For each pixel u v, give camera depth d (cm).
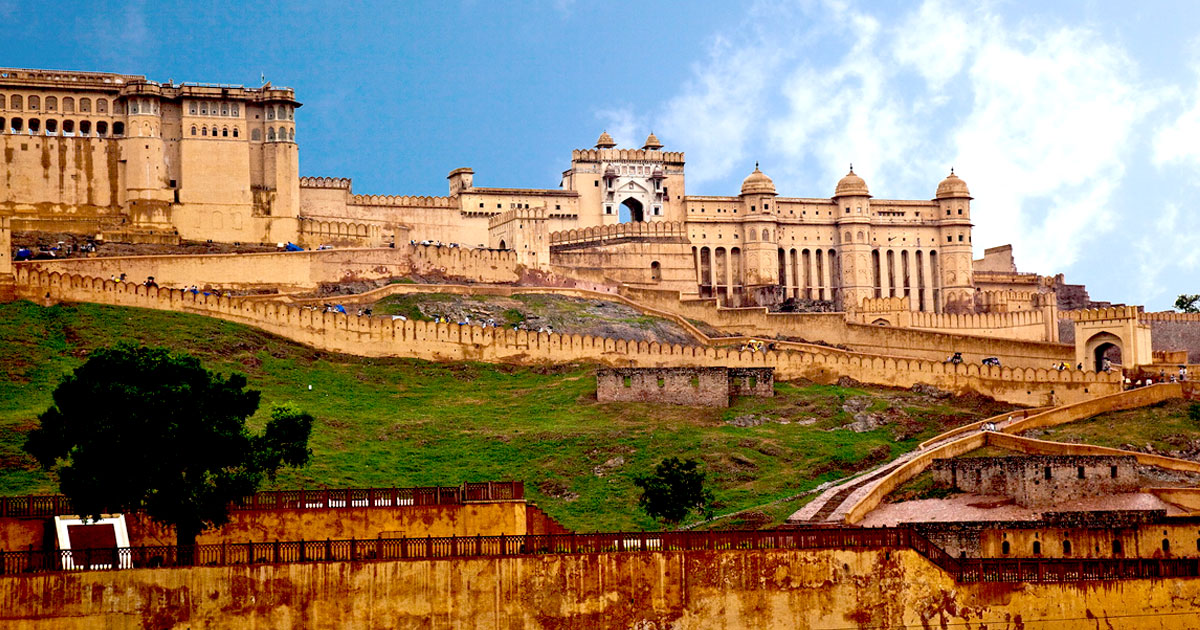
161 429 7962
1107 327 14850
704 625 7694
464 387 14050
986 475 10562
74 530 7800
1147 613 7938
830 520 9944
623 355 14838
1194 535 9150
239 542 7794
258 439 8994
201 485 8075
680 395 13525
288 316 14375
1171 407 12812
